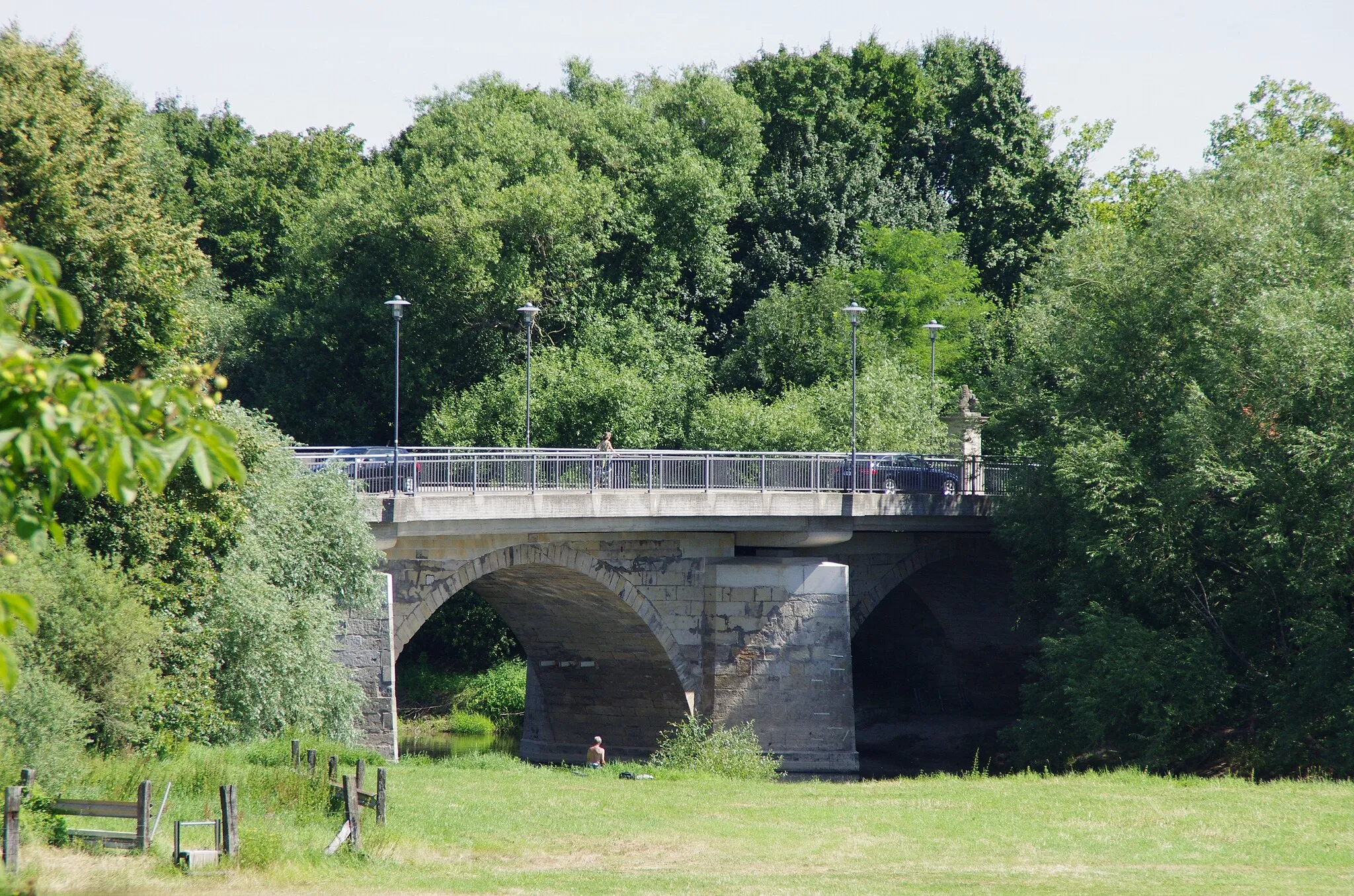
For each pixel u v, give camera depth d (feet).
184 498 138.41
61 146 134.00
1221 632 195.21
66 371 34.94
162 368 136.87
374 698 174.19
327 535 166.20
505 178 320.09
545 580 218.79
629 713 242.99
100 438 34.71
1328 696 169.58
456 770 156.15
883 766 252.83
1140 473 191.11
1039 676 295.48
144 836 90.07
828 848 111.04
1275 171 206.69
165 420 36.29
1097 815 127.95
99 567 123.65
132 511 132.57
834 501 225.97
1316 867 104.06
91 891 77.46
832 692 226.79
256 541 153.79
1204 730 190.80
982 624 293.02
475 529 188.34
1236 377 183.32
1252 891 91.50
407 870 94.27
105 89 143.95
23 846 85.87
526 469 192.85
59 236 130.62
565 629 237.25
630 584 218.79
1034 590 226.79
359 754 153.69
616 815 125.49
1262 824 122.42
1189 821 124.06
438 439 291.17
